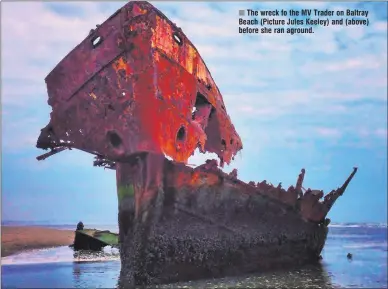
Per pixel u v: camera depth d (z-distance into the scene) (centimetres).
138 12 1026
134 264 953
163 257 962
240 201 1152
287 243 1355
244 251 1170
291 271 1305
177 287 964
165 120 1026
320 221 1573
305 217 1453
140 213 945
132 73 1008
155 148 963
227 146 1711
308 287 1045
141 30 1016
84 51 1097
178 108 1102
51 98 1153
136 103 986
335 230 4306
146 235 938
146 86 998
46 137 1155
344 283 1088
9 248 2116
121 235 1062
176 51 1127
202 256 1042
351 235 3372
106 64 1052
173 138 1061
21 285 1072
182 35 1161
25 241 2461
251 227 1196
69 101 1116
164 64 1059
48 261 1575
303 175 1428
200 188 1027
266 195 1251
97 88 1062
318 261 1546
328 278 1183
